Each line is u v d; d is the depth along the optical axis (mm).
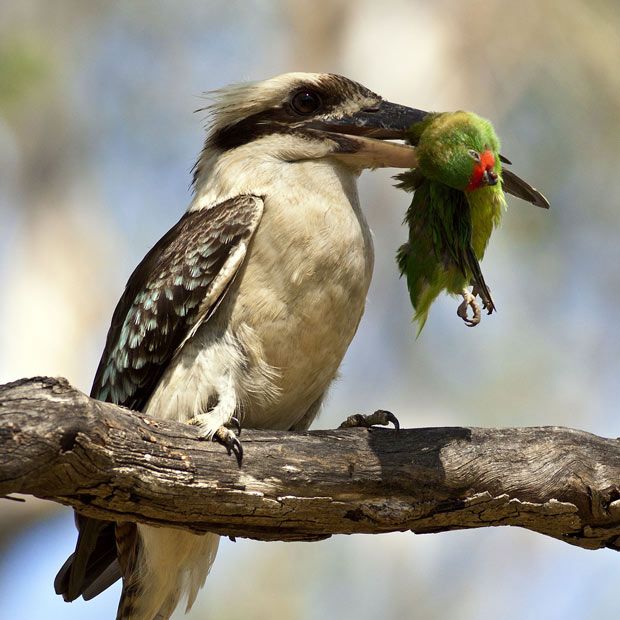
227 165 11094
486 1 15172
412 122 10969
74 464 8508
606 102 15500
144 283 11164
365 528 9688
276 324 10438
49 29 16438
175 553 11102
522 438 9891
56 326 15570
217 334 10492
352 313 10695
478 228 9984
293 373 10609
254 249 10484
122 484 8875
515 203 16094
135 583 11242
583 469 9805
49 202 16125
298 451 9516
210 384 10375
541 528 9984
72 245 16000
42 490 8617
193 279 10523
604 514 9836
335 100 11109
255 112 11195
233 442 9375
